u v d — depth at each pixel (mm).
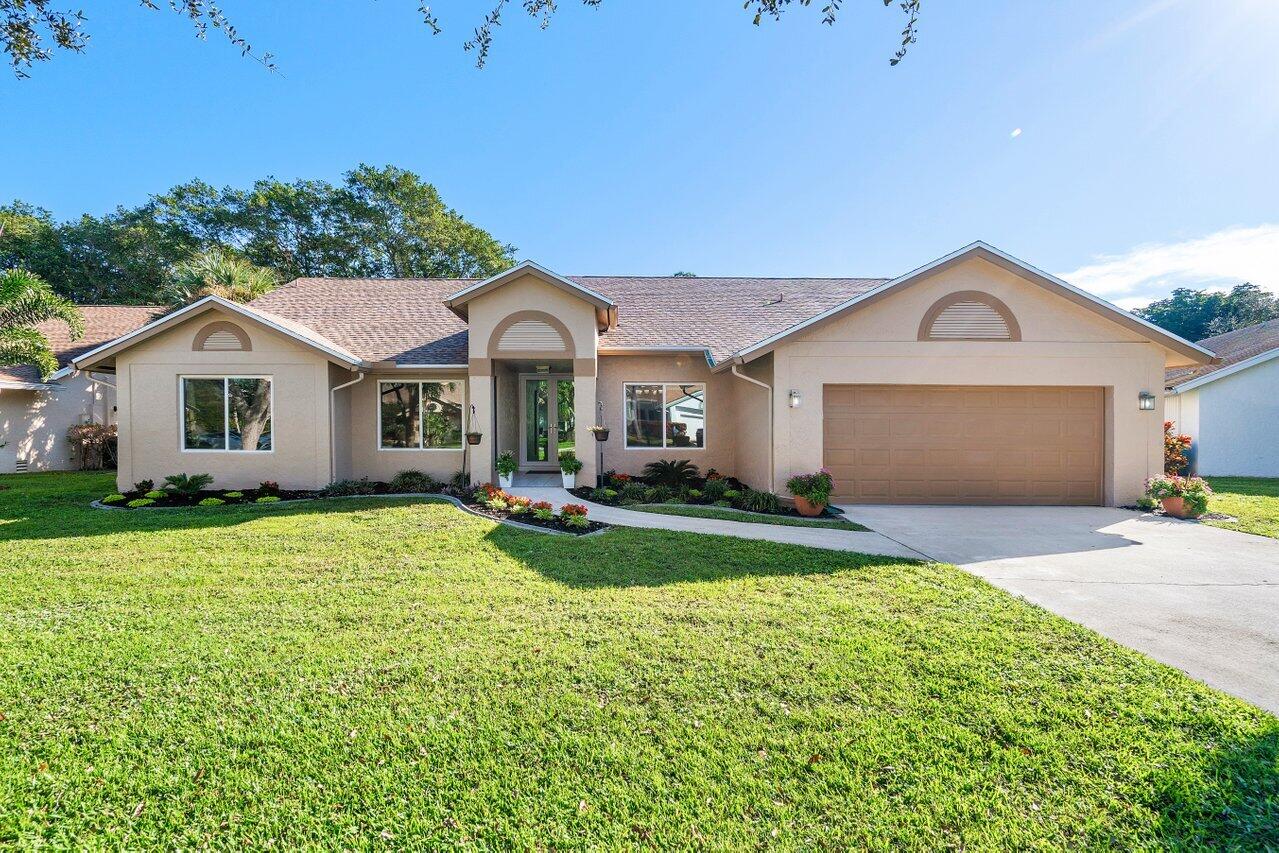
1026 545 7922
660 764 3004
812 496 10070
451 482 13484
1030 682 3852
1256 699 3676
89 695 3650
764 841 2516
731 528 8875
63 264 32062
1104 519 9922
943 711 3496
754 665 4098
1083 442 11531
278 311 15281
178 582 6004
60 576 6188
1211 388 17969
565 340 12531
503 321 12492
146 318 20484
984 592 5762
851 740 3209
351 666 4078
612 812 2682
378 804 2736
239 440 12188
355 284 17328
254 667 4055
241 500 11266
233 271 18906
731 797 2771
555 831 2572
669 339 14344
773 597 5570
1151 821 2625
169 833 2564
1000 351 11250
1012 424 11539
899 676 3934
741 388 13875
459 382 13750
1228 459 17922
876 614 5113
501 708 3531
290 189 34531
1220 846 2486
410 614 5105
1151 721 3387
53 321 19297
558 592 5723
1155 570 6715
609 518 9672
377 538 7953
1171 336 10688
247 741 3189
